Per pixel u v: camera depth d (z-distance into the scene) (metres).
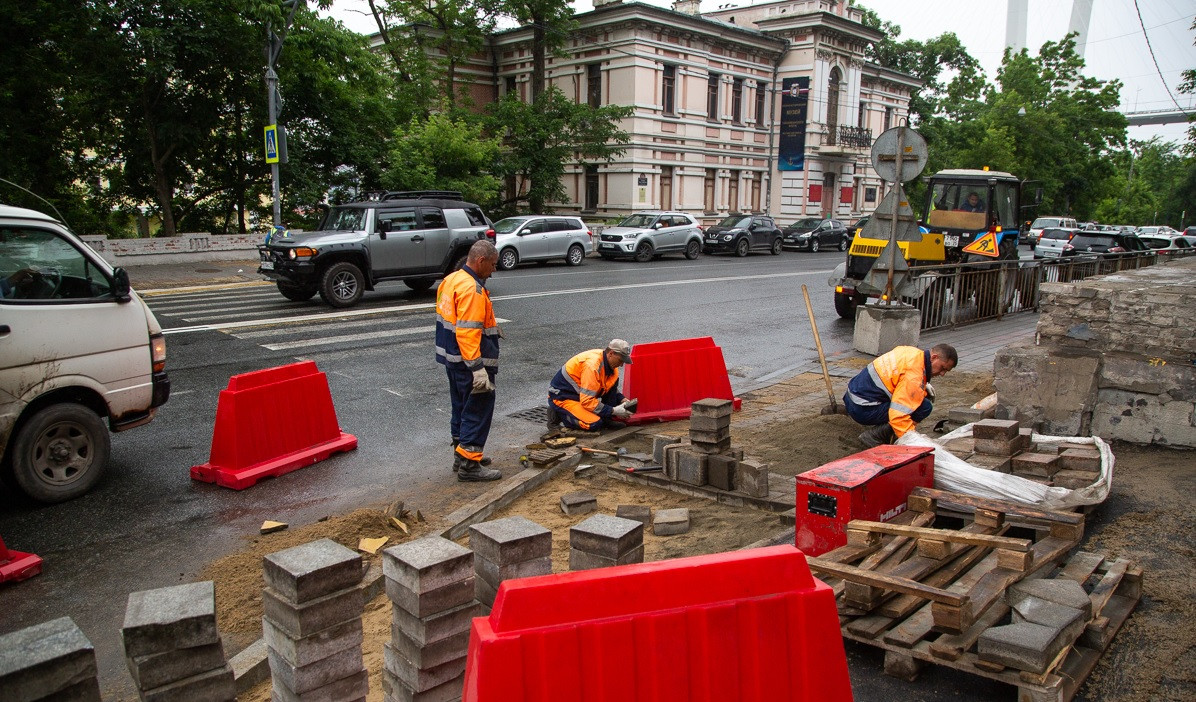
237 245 22.16
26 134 20.53
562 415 7.18
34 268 5.33
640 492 5.65
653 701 2.08
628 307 14.59
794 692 2.21
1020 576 3.37
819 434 6.82
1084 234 26.36
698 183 34.38
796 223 33.50
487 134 30.02
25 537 4.95
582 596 2.05
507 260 21.88
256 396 6.07
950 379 8.96
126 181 24.19
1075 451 5.00
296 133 24.55
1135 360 5.91
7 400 5.12
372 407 7.99
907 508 4.34
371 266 14.38
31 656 2.04
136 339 5.86
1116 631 3.35
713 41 33.56
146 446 6.72
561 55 30.77
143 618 2.32
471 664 2.04
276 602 2.68
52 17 18.70
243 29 21.23
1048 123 44.91
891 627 3.33
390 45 28.81
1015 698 3.02
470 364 5.70
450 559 2.73
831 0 37.53
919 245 13.17
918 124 50.59
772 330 12.70
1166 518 4.54
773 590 2.22
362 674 2.79
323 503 5.55
